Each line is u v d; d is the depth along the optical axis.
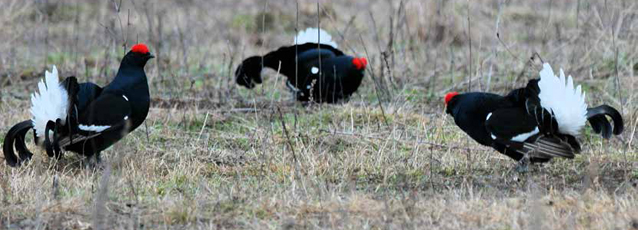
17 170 11.56
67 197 10.26
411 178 11.36
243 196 10.32
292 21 23.89
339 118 15.10
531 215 9.12
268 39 22.66
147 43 20.81
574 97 10.66
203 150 12.95
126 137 13.55
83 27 22.58
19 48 20.44
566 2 22.00
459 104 11.61
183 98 16.53
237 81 16.84
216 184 11.06
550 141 10.62
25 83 18.11
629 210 9.42
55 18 21.75
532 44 18.39
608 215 9.25
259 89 17.86
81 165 12.02
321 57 16.25
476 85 17.22
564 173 11.52
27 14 20.97
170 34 21.20
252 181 11.30
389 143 13.24
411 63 18.70
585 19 18.20
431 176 11.00
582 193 10.24
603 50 18.06
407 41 19.39
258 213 9.76
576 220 9.18
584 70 17.66
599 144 13.29
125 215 9.73
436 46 19.83
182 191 10.77
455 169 11.84
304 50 16.58
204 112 15.56
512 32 21.02
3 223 9.49
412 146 13.09
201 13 23.91
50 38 21.72
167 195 10.24
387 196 10.42
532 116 10.83
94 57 20.34
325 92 16.20
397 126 14.45
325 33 17.33
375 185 11.08
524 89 11.05
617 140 13.47
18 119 15.02
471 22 20.84
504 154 11.92
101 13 23.92
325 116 15.30
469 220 9.33
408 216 9.37
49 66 19.41
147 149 13.06
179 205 9.80
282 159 12.16
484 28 20.97
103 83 18.06
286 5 24.09
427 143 12.96
